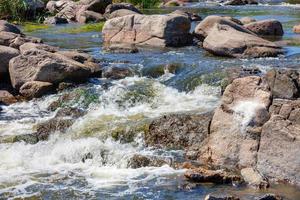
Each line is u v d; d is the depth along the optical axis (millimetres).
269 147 11539
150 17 26297
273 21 27609
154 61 20875
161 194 10820
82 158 13258
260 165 11609
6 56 19656
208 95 17297
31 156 13617
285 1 53406
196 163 12352
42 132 14711
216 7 48062
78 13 39906
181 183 11281
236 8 45906
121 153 13008
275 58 20703
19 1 38750
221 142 12391
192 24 33344
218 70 18422
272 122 11539
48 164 13102
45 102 17766
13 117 16469
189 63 19984
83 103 17219
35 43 22453
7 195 11164
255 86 12547
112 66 20406
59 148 13711
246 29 24922
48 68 18625
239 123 12195
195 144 13227
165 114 15141
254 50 21219
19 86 18828
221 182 11227
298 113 11656
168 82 18516
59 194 11117
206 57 21641
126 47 24031
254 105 12180
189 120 13867
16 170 12695
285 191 10695
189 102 16656
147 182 11484
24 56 19109
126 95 17328
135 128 14047
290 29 29969
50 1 44500
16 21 38094
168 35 25266
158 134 13773
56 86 18781
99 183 11633
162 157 12633
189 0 55281
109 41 27547
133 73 19844
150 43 25797
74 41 27984
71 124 14844
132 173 12070
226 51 21484
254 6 48250
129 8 39969
